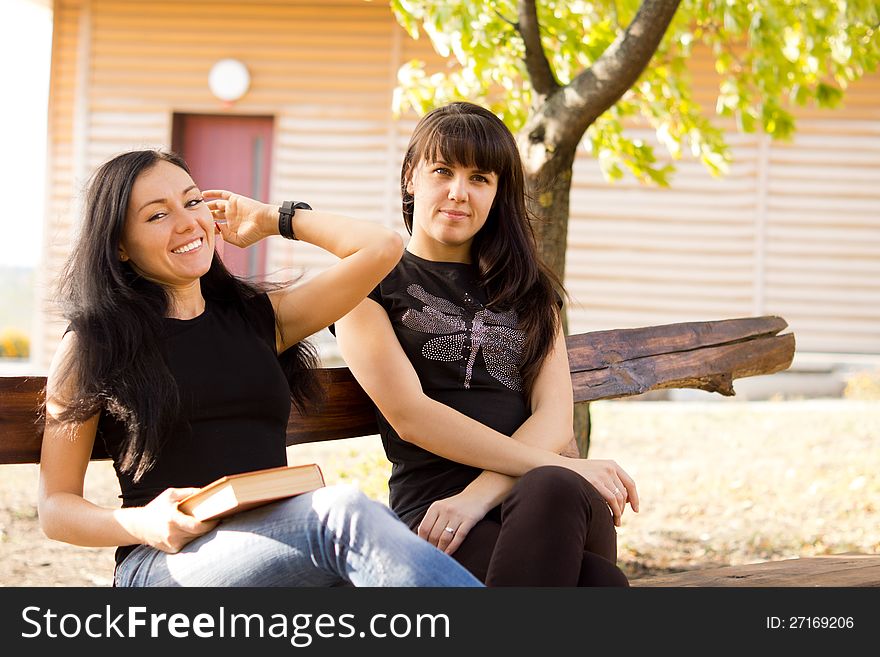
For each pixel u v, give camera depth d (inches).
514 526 85.4
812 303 370.9
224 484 76.6
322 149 376.8
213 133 384.5
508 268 105.8
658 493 220.8
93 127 379.2
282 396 92.4
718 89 362.6
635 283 372.2
